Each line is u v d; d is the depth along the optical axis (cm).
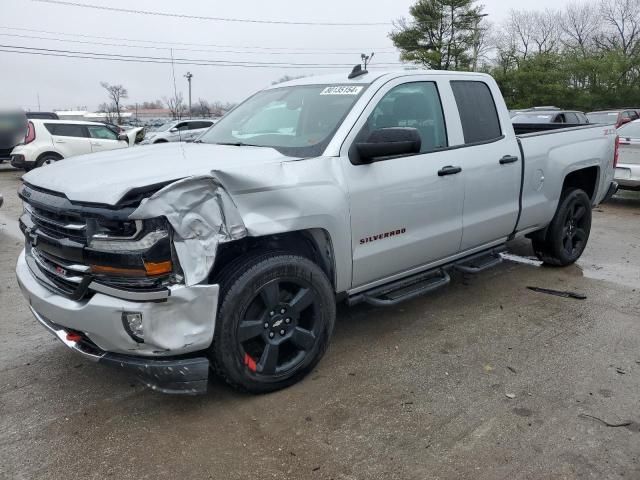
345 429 305
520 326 443
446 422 311
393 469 273
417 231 407
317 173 340
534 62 4803
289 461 279
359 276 378
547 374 365
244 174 303
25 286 331
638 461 278
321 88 419
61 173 323
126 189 271
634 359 387
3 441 297
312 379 359
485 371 369
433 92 433
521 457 281
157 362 292
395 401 333
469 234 453
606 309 479
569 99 4672
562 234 574
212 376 363
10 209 1023
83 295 295
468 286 540
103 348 298
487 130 471
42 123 1536
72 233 294
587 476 267
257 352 332
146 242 273
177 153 358
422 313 471
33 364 383
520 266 607
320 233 351
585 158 568
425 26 5012
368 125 378
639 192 1184
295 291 341
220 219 292
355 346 408
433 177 409
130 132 1905
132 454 286
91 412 324
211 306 292
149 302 277
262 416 318
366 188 365
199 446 292
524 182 500
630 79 4703
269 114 422
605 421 312
